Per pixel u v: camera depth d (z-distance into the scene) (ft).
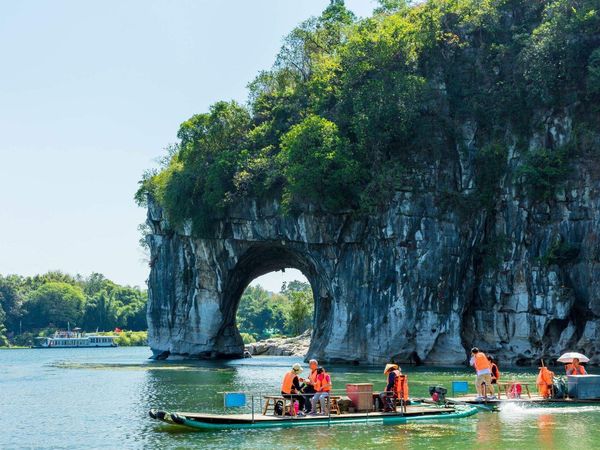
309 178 242.17
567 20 245.24
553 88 244.01
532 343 238.07
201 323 314.55
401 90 247.91
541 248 239.50
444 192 249.75
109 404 132.77
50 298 651.66
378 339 246.88
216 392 149.69
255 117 304.50
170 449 83.97
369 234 252.83
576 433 92.22
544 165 241.14
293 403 99.76
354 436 89.92
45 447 89.81
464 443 85.92
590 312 231.71
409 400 113.09
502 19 269.03
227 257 297.33
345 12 319.47
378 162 250.16
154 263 338.75
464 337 250.37
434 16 264.93
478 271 252.21
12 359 362.94
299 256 291.38
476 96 257.75
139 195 343.26
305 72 310.65
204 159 295.28
